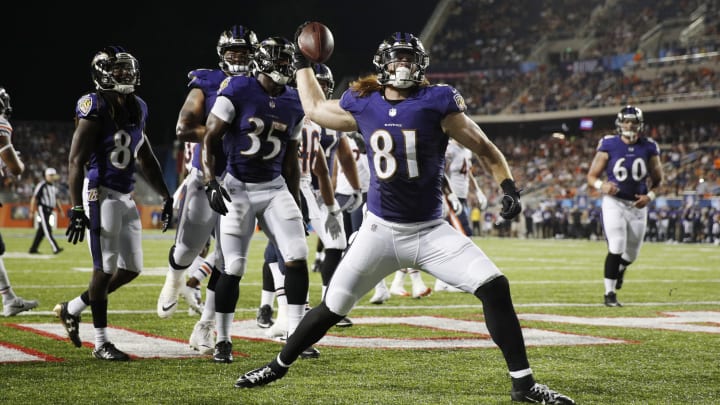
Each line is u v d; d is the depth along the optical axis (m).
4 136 23.41
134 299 30.14
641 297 33.47
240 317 25.42
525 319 25.58
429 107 13.46
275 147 17.47
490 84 151.88
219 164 19.33
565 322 24.81
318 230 23.70
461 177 36.38
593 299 32.44
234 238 17.31
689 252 74.38
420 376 15.95
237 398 13.77
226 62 19.11
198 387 14.68
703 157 122.06
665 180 118.75
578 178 128.75
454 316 26.22
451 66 155.62
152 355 18.20
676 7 141.12
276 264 21.47
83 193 18.28
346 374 16.12
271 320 23.00
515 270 48.56
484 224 121.50
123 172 18.11
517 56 158.00
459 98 13.62
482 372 16.39
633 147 30.89
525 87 147.75
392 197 13.64
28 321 23.86
